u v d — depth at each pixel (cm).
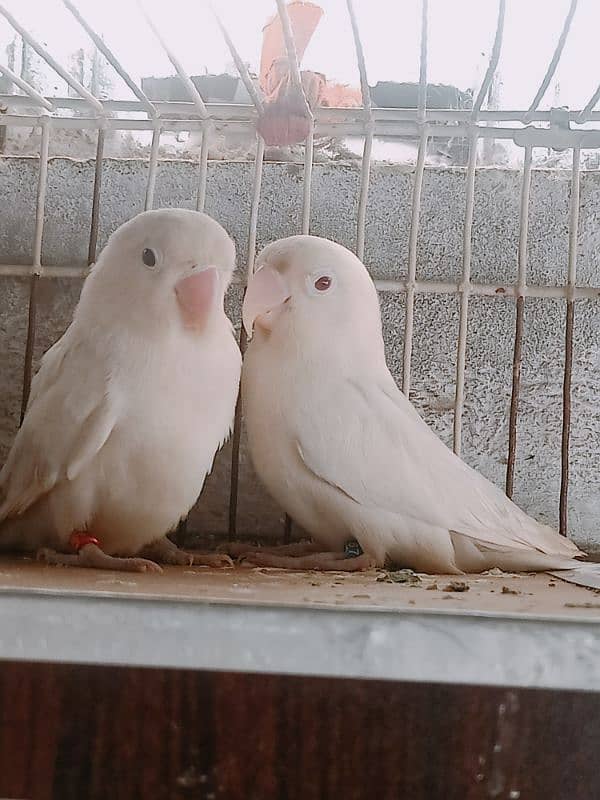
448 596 72
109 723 46
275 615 53
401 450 99
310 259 103
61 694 47
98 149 122
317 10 118
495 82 132
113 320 92
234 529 120
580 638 51
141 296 92
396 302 125
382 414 101
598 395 123
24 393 119
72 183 127
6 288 124
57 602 54
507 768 46
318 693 46
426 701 46
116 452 89
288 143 116
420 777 46
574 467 123
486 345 125
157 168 127
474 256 126
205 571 91
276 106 113
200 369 93
